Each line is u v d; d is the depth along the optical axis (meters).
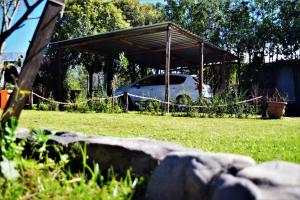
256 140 5.43
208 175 1.73
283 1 20.14
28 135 2.80
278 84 18.91
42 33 2.59
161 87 15.22
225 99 12.68
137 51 17.64
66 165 2.61
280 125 8.59
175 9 24.80
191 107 12.19
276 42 19.83
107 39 14.24
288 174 1.55
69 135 2.96
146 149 2.36
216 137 5.74
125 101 12.86
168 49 12.73
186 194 1.77
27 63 2.54
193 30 23.86
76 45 15.18
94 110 12.69
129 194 2.14
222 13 22.95
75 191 2.14
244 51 21.36
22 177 2.28
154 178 1.97
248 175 1.55
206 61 19.69
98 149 2.55
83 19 23.45
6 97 10.78
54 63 17.44
